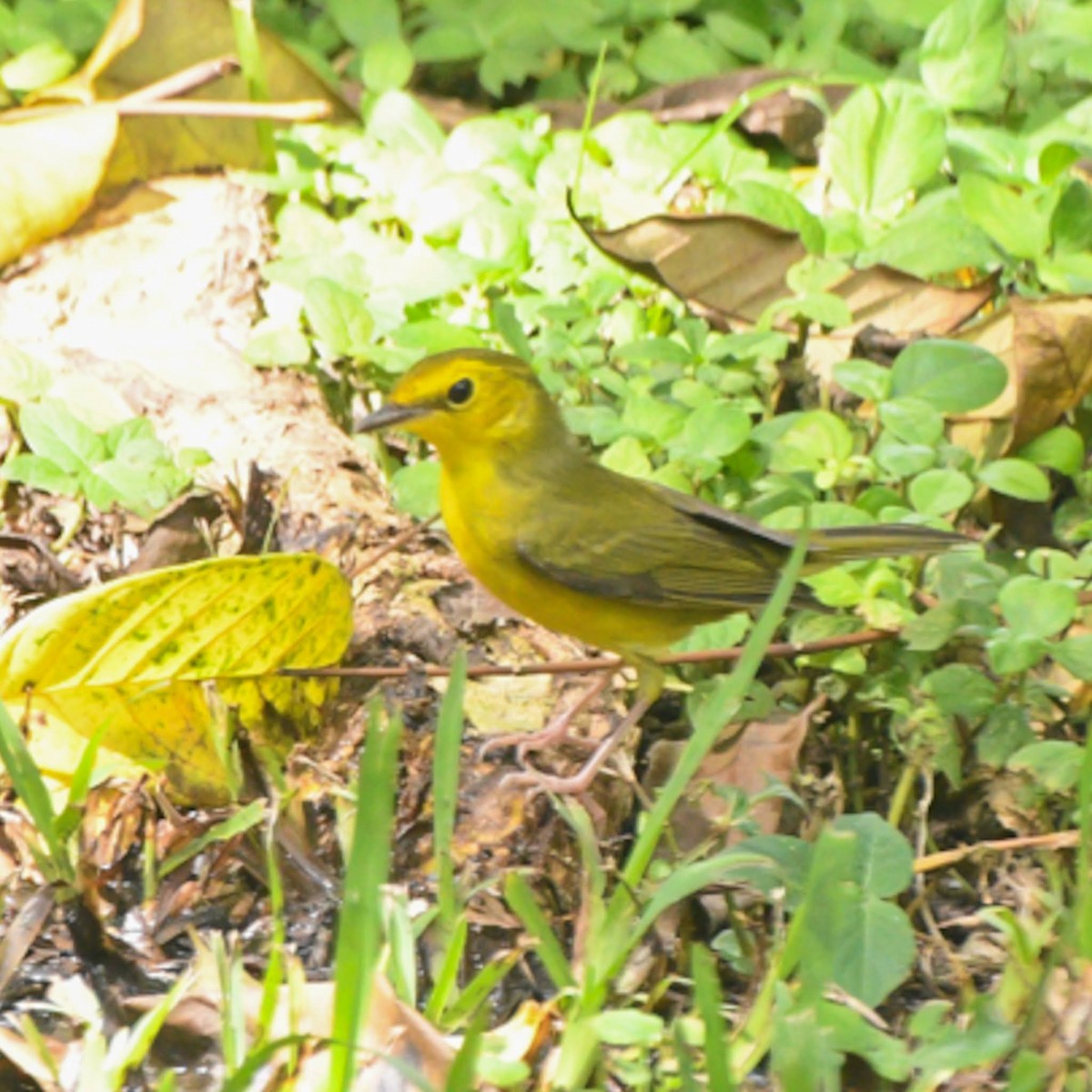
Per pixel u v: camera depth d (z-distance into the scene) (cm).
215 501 1105
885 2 1609
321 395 1245
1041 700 991
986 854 956
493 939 892
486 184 1356
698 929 907
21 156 1287
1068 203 1265
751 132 1547
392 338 1236
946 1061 716
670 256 1273
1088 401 1245
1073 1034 772
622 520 1002
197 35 1451
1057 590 936
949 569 993
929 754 962
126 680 946
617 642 1012
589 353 1230
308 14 1742
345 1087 697
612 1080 789
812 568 1002
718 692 800
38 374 1165
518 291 1348
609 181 1406
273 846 857
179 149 1395
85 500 1118
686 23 1702
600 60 1381
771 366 1248
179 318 1280
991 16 1413
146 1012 826
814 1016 730
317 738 1014
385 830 698
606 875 922
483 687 1053
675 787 798
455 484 1010
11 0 1691
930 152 1357
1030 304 1152
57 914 892
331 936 898
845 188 1367
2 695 930
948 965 893
